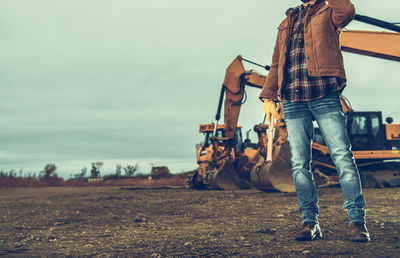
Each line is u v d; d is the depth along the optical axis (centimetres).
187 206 696
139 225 443
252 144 1662
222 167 1324
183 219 487
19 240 355
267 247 252
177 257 237
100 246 301
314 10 273
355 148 1438
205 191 1331
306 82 270
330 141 265
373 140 1430
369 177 1378
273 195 905
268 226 368
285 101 284
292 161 283
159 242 304
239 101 1326
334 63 261
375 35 1021
